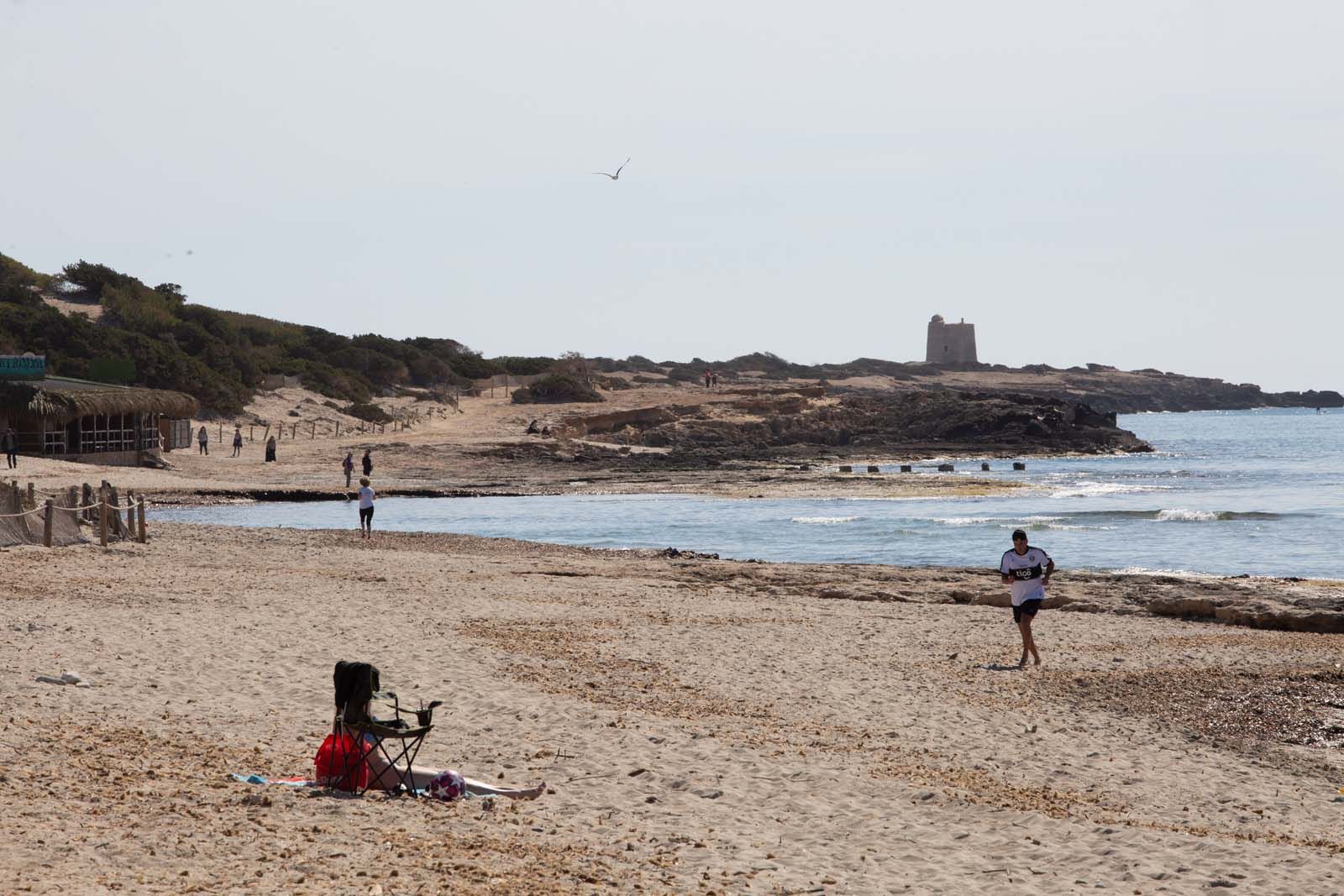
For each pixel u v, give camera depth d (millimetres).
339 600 34875
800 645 29312
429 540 60375
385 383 196375
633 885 11164
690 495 100125
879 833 14047
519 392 197625
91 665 21812
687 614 34719
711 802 15141
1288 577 50469
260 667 22984
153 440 110250
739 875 11852
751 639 30000
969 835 14086
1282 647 30062
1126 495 101875
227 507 86688
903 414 190750
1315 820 16344
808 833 13914
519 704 20766
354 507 89125
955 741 19844
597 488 105625
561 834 12992
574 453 136250
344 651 25453
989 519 78938
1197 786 17781
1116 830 14367
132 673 21406
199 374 146250
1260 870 12867
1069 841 13898
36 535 44188
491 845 12180
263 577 39906
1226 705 23406
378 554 50906
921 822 14633
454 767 16297
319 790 13961
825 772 16984
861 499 97438
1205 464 156750
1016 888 11977
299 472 114062
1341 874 12836
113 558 42781
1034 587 26938
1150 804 16609
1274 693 24438
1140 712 22781
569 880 11133
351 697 14164
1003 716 21953
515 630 30062
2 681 19500
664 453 145500
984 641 30750
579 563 49531
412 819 12961
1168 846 13750
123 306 174750
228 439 133500
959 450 174750
